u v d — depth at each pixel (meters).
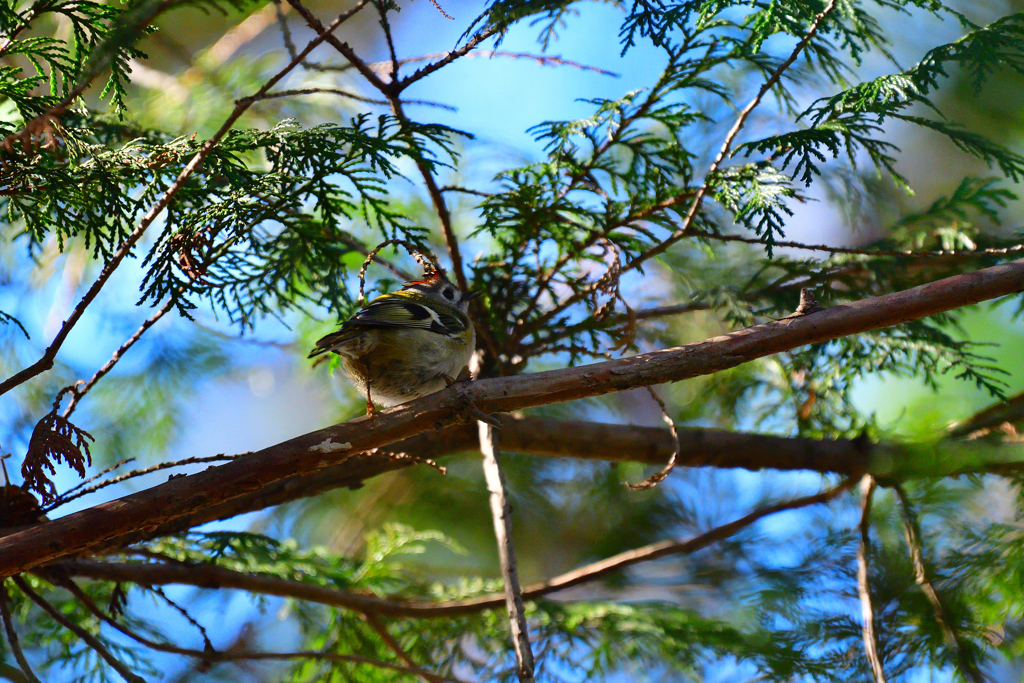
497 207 4.33
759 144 3.97
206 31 8.08
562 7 4.05
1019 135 7.07
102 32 3.35
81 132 3.68
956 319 5.46
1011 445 4.84
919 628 4.85
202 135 5.98
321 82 6.73
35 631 5.06
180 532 4.56
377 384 4.18
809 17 3.70
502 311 4.90
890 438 5.21
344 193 3.84
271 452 3.24
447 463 6.76
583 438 5.01
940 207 5.10
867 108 4.02
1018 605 4.68
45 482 3.23
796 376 5.45
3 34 3.30
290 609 5.77
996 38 3.73
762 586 5.56
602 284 4.04
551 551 6.84
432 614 5.12
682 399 6.59
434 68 3.79
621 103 4.28
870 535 5.47
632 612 5.42
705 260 6.48
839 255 5.22
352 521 6.90
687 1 3.69
